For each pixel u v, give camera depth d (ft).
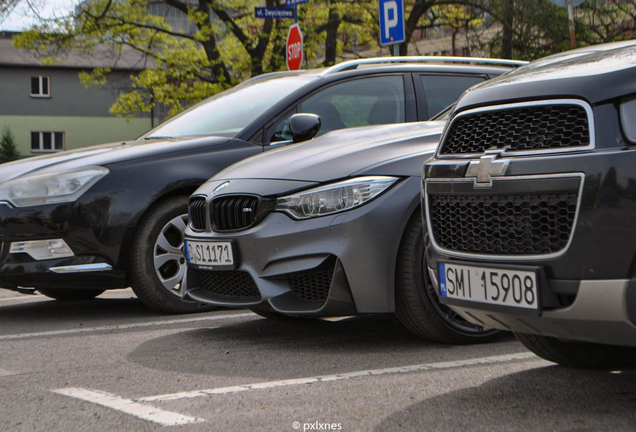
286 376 11.88
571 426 8.91
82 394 11.19
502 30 65.05
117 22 81.66
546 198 8.82
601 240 8.31
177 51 83.41
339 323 16.46
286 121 19.40
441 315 13.35
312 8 79.30
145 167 18.16
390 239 13.04
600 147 8.43
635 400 9.91
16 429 9.64
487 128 9.67
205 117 20.80
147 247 18.06
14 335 16.57
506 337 14.16
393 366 12.29
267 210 13.70
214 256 14.42
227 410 10.05
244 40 79.41
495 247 9.40
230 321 17.21
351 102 19.72
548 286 8.80
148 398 10.80
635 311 8.16
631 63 8.67
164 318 18.02
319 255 13.10
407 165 13.39
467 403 10.00
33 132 170.40
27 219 17.48
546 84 9.11
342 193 13.12
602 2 61.11
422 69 20.63
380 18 31.71
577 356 11.49
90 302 21.53
